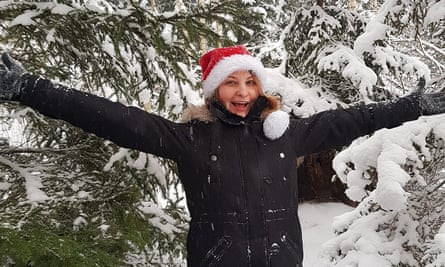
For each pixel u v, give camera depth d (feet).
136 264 11.50
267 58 32.99
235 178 5.64
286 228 5.74
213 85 6.16
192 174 5.72
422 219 12.03
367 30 16.19
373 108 6.46
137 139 5.58
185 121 6.14
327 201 32.60
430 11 12.95
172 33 10.64
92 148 12.26
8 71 5.30
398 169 10.52
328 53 26.61
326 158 32.50
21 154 12.07
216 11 10.56
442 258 10.19
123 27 9.84
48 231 8.21
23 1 9.79
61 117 5.41
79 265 7.30
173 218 12.34
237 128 5.94
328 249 13.15
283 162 5.94
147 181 12.24
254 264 5.48
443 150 11.46
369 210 13.07
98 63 11.37
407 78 25.32
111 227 9.42
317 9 27.78
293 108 24.18
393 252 11.69
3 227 7.68
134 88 11.60
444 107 6.61
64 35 10.44
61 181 10.48
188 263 5.81
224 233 5.49
